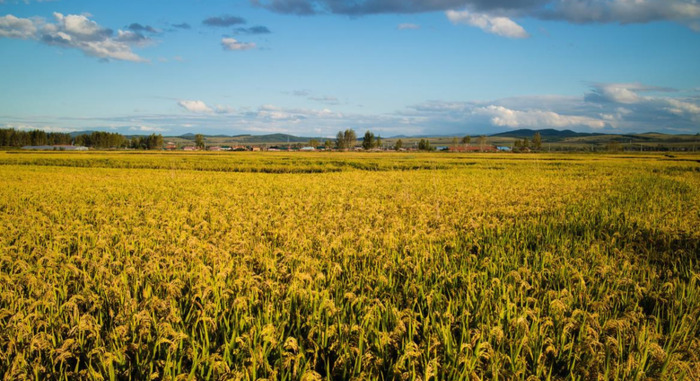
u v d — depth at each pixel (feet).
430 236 35.47
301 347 16.40
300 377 15.14
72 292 23.00
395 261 28.94
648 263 28.84
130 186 83.87
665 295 22.65
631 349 16.97
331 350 17.29
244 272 25.09
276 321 19.06
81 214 47.88
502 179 101.14
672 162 193.67
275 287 22.97
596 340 16.37
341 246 31.96
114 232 36.29
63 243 32.35
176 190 77.10
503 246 32.68
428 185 85.66
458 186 83.10
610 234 38.40
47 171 135.85
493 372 15.17
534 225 40.60
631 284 23.89
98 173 126.93
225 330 18.61
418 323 18.63
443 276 25.18
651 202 57.82
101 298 21.18
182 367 16.02
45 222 42.01
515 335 17.58
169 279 24.58
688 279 25.61
